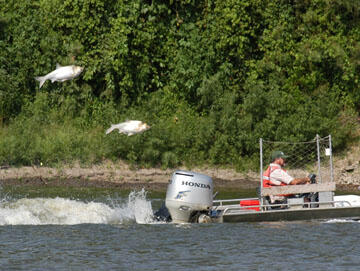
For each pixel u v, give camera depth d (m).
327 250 26.78
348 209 33.78
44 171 51.75
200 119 58.25
